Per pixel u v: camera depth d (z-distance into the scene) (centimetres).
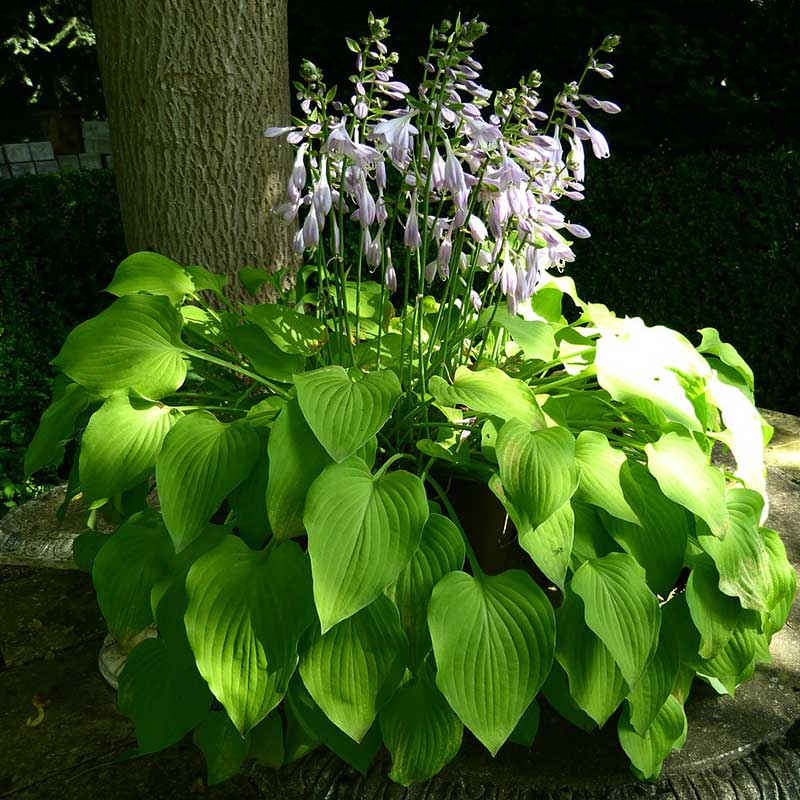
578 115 182
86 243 509
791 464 311
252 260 317
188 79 290
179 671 173
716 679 192
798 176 437
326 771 177
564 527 164
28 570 282
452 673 151
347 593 149
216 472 163
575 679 163
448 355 199
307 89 170
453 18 563
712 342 239
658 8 514
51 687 226
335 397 168
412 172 175
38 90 1168
